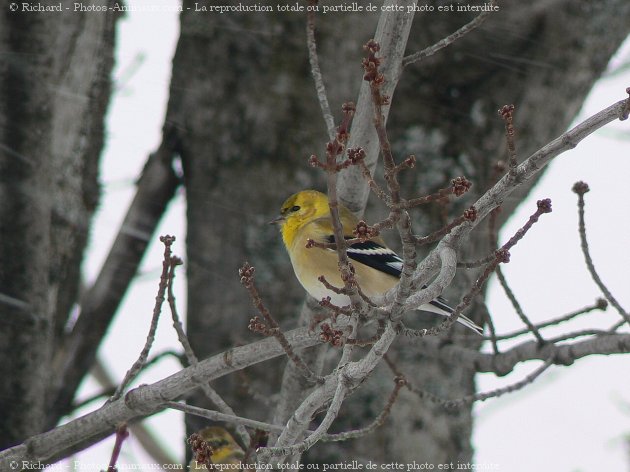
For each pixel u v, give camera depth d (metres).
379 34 8.43
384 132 6.17
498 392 10.07
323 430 6.64
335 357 12.34
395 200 6.36
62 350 12.91
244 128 13.20
